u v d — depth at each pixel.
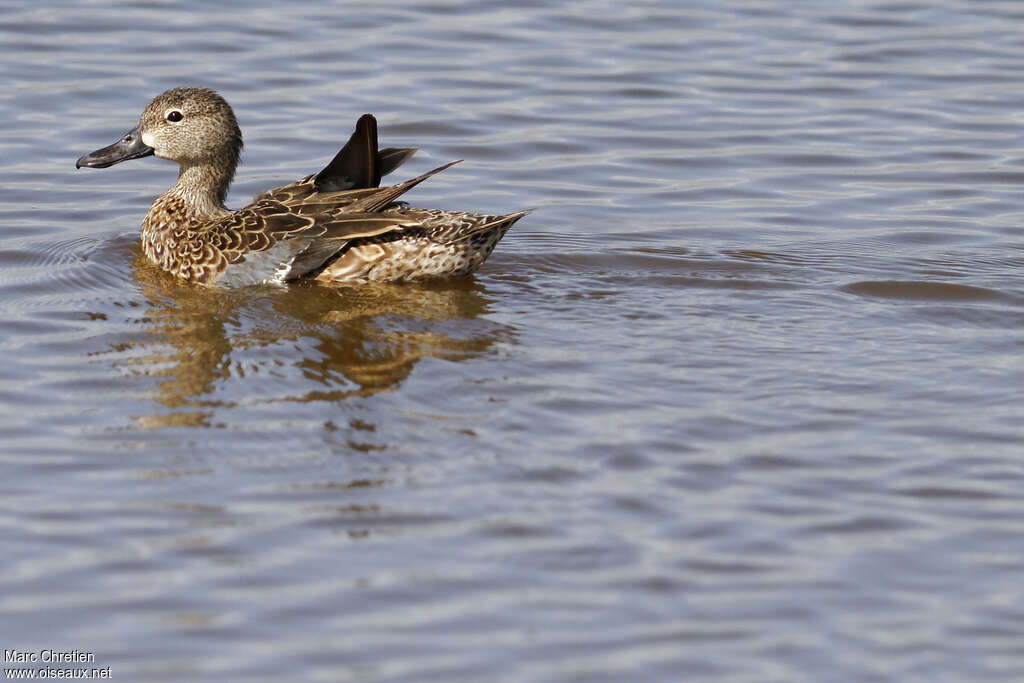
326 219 15.45
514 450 11.63
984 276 15.97
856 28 24.83
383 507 10.70
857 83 22.53
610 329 14.38
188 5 24.81
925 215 18.14
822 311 14.98
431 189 18.81
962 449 11.82
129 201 18.41
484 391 12.75
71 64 22.09
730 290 15.58
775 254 16.67
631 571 9.97
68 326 14.20
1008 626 9.42
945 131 20.88
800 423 12.27
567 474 11.26
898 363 13.60
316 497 10.84
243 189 18.50
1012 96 22.03
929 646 9.20
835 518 10.71
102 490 10.91
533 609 9.52
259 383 12.85
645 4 25.72
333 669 8.91
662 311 14.91
